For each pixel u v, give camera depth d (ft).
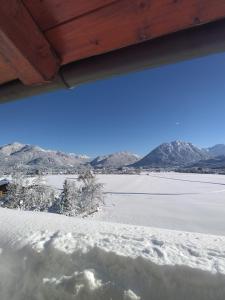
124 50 4.09
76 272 5.99
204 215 94.73
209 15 3.36
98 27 3.86
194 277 5.26
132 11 3.57
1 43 3.81
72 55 4.35
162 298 5.20
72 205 82.02
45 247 7.09
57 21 3.85
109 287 5.50
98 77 4.51
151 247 6.79
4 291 6.28
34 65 4.08
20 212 12.55
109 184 212.84
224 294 4.90
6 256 7.23
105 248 6.66
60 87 4.82
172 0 3.36
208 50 3.65
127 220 85.35
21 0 3.63
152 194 152.25
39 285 5.98
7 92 5.13
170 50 3.80
